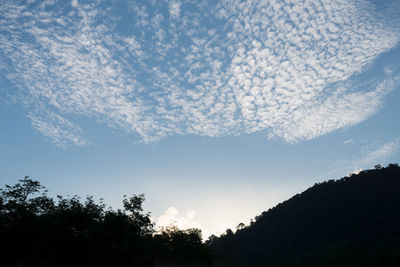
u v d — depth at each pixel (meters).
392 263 106.19
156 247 49.84
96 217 39.50
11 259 33.59
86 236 37.19
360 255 134.00
